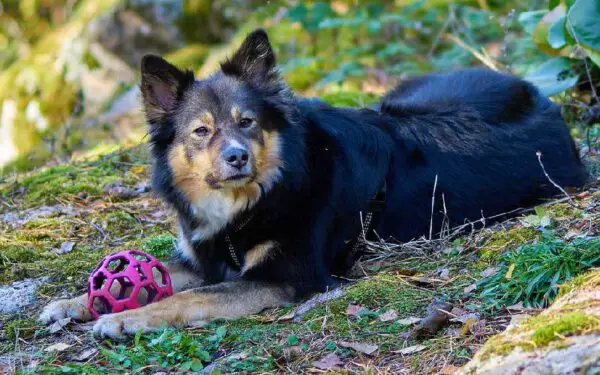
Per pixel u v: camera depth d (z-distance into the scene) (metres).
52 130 12.35
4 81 13.20
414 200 5.49
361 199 5.30
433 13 12.26
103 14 13.37
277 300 4.86
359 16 11.79
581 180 6.00
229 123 4.98
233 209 5.03
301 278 4.95
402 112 5.83
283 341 4.23
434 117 5.79
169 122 5.20
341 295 4.70
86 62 13.16
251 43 5.22
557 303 3.69
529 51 9.97
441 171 5.57
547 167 5.86
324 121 5.34
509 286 4.33
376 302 4.55
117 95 12.77
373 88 11.12
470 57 11.06
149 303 4.86
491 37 12.09
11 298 5.28
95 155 8.59
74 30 13.45
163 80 5.18
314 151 5.20
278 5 13.07
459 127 5.74
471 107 5.91
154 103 5.22
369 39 12.42
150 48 13.48
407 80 6.68
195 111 5.05
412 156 5.55
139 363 4.14
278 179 4.99
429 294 4.55
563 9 7.36
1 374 4.21
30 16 14.94
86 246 6.16
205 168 5.00
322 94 10.87
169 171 5.23
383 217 5.45
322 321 4.43
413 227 5.51
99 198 7.20
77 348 4.47
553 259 4.30
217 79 5.20
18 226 6.61
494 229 5.29
